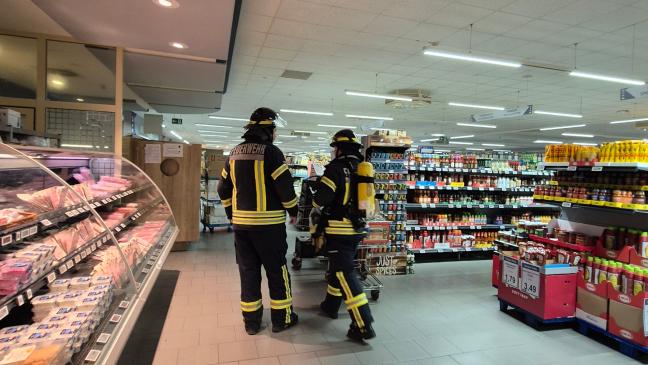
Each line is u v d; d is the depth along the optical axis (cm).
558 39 605
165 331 301
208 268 484
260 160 292
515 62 610
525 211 678
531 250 343
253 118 310
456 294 419
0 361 127
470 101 1130
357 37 619
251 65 793
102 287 191
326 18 543
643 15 508
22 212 169
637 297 278
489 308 378
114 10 346
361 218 309
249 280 301
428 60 737
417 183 572
